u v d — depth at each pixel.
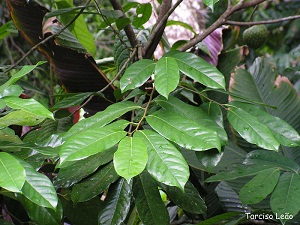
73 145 0.54
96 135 0.55
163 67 0.62
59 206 0.69
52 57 1.06
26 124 0.61
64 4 1.14
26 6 1.04
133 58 1.04
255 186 0.67
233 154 1.04
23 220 0.92
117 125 0.58
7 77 0.98
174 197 0.79
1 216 0.90
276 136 0.71
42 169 0.85
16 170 0.49
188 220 1.11
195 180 0.93
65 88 1.10
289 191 0.66
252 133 0.66
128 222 0.93
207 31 0.98
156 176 0.52
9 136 0.70
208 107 0.74
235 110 0.69
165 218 0.73
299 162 1.10
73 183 0.73
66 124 0.89
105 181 0.73
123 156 0.51
